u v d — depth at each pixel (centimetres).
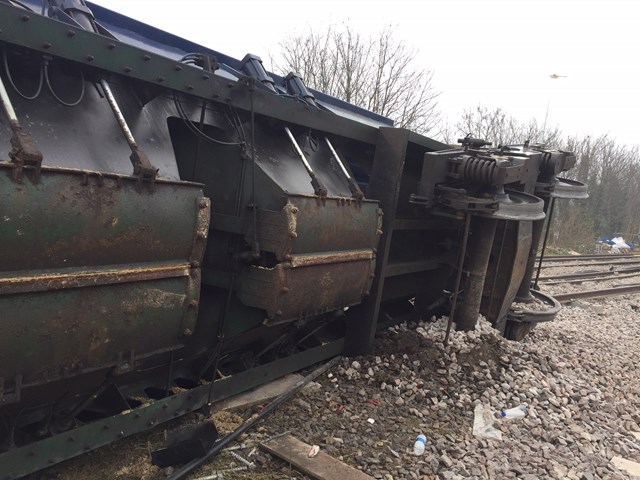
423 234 625
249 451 343
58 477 293
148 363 348
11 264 224
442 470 351
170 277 293
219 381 373
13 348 230
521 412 458
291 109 390
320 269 394
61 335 246
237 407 395
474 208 516
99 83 294
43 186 229
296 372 473
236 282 374
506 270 617
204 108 351
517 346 611
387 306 675
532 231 681
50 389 275
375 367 490
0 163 215
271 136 414
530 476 357
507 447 400
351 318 512
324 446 360
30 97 266
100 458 316
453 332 588
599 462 396
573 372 586
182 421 364
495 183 505
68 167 259
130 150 299
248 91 352
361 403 436
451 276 635
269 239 355
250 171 367
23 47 241
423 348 538
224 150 376
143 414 318
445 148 594
